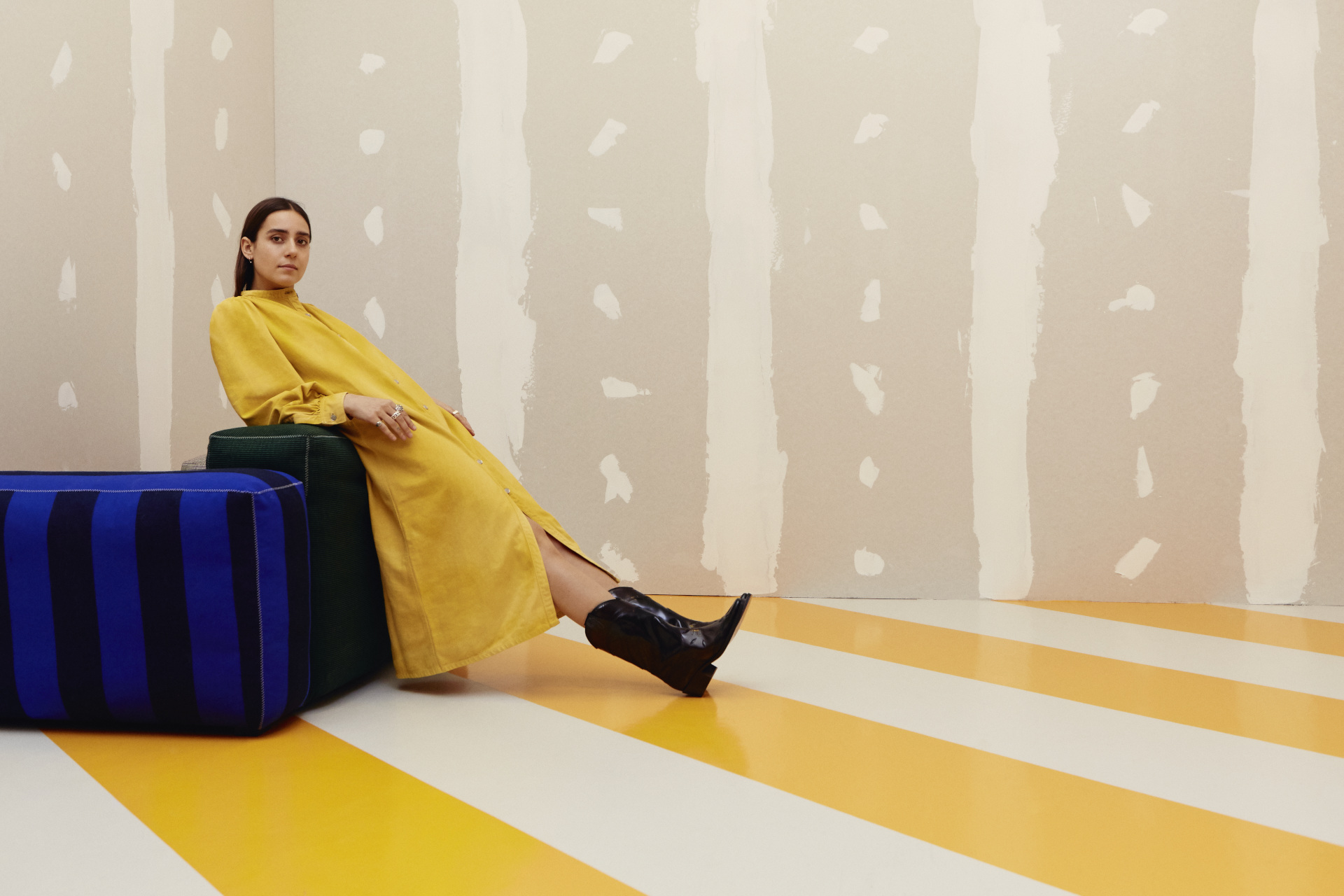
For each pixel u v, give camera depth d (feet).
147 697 4.84
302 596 5.08
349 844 3.59
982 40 8.94
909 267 9.06
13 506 4.85
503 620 5.71
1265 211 8.74
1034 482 9.01
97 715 4.91
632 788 4.20
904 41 9.01
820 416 9.16
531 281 9.39
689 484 9.27
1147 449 8.89
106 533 4.79
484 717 5.32
